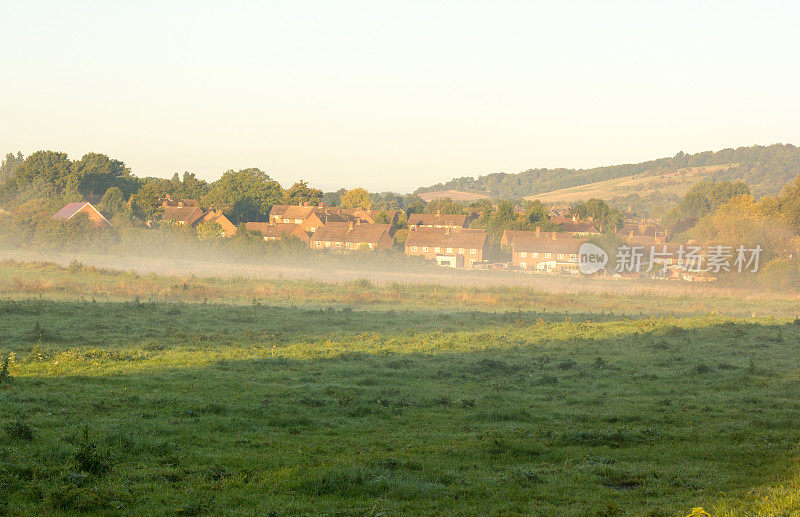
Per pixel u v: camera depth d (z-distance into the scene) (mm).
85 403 19047
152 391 21219
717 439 16875
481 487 12734
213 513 11078
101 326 35594
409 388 23375
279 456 14711
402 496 12242
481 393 22875
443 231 132500
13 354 25266
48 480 12258
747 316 51656
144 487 12297
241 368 25891
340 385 23078
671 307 57531
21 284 52156
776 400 21453
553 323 41688
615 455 15414
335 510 11328
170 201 163000
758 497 11938
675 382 25062
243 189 176000
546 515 11227
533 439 16734
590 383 24953
